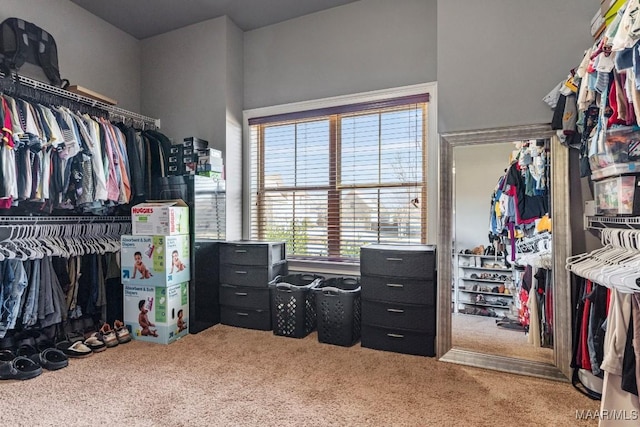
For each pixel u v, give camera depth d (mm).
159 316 2812
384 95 3178
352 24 3340
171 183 3199
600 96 1820
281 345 2773
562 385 2139
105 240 3107
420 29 3092
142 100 3883
